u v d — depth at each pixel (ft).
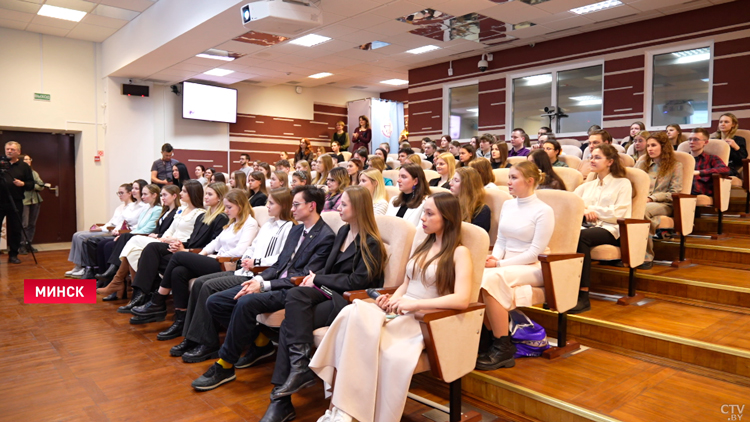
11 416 7.88
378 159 16.74
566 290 8.71
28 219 25.05
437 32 24.00
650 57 23.26
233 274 10.77
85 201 29.17
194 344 10.64
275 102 38.17
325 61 29.73
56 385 9.07
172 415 7.90
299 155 30.40
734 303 10.07
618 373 8.02
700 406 6.84
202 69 28.32
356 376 6.59
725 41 21.17
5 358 10.44
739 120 20.94
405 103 41.32
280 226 10.95
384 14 20.97
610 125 24.63
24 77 27.02
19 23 25.68
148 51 24.20
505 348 8.25
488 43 26.71
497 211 10.29
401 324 6.81
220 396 8.62
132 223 18.29
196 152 34.32
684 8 21.76
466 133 31.09
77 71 28.73
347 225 8.99
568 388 7.41
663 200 12.94
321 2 19.22
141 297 13.70
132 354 10.70
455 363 6.63
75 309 14.51
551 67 26.58
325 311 8.24
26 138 28.32
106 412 8.02
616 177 11.28
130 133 30.09
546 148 13.96
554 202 9.52
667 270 11.78
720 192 13.58
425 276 7.27
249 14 17.75
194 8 20.51
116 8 23.77
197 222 13.80
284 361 7.86
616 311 10.10
